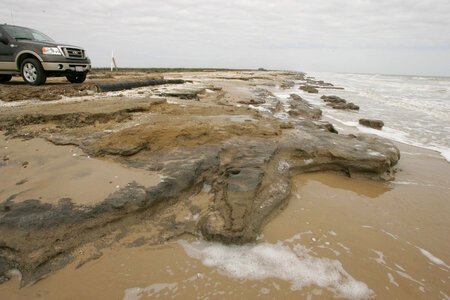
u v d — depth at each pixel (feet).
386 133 29.40
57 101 24.13
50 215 9.68
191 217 11.50
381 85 112.88
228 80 78.64
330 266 9.52
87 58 34.24
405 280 9.11
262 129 18.89
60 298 7.84
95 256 9.25
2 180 11.82
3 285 8.09
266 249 10.18
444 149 23.94
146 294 8.09
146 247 9.83
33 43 29.17
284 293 8.32
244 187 12.17
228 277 8.82
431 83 132.87
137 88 38.88
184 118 20.72
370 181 16.75
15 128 17.51
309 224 11.96
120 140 14.73
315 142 18.38
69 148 14.97
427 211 13.52
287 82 99.66
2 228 9.12
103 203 10.52
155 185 11.86
